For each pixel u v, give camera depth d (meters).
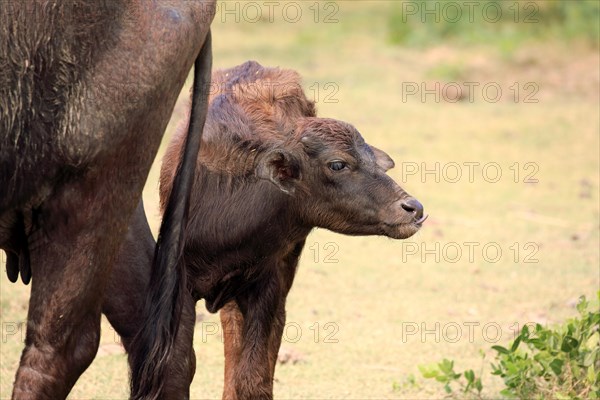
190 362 21.31
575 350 26.23
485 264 39.09
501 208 45.22
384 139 53.97
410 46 77.19
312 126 24.11
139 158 18.41
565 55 73.69
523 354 27.23
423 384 29.27
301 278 37.41
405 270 38.56
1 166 17.58
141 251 21.55
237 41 75.88
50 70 17.50
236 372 24.41
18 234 18.59
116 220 18.44
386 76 67.94
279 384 29.16
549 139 55.78
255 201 23.58
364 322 33.88
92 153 17.78
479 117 59.75
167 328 19.56
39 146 17.58
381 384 29.31
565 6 77.81
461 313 34.59
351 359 31.11
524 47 75.00
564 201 46.22
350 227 24.59
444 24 78.62
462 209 44.91
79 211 18.03
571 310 34.62
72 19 17.52
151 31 18.03
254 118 24.00
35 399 17.86
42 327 18.16
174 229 19.83
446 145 53.78
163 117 18.56
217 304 24.66
